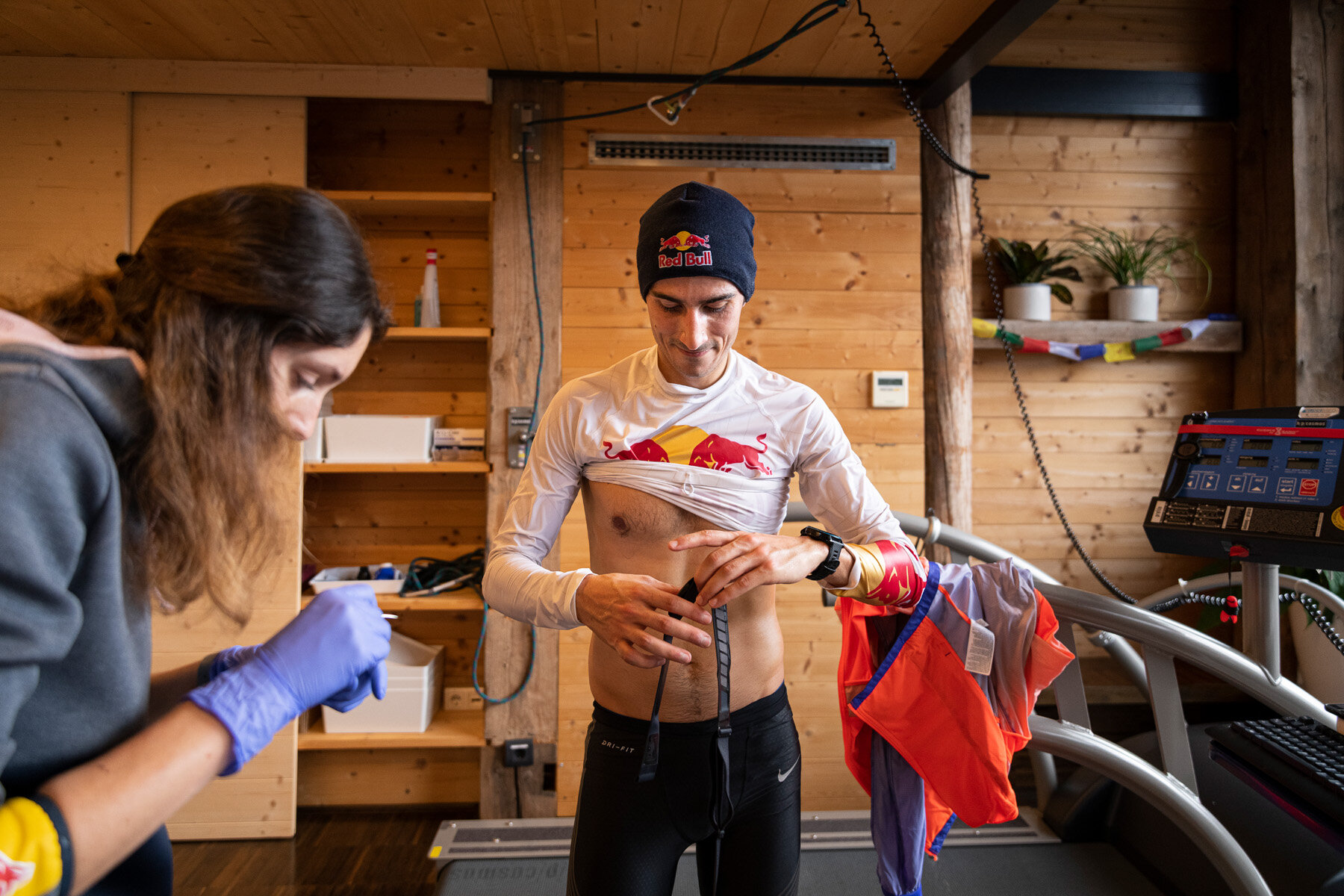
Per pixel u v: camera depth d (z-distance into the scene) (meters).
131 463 0.68
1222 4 3.46
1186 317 3.53
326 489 3.16
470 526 3.19
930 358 3.03
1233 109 3.44
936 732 1.48
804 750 2.88
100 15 2.45
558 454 1.40
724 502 1.34
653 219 1.30
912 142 2.92
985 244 2.84
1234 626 3.42
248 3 2.38
